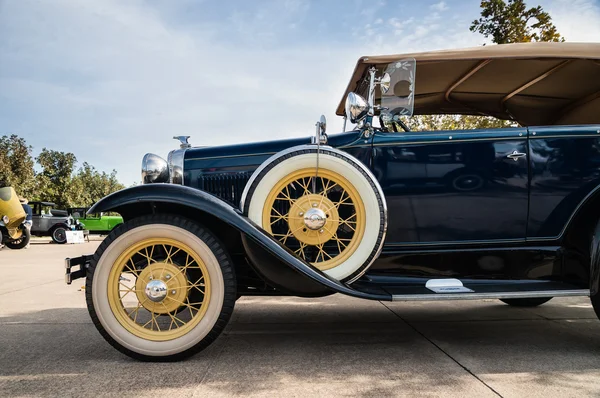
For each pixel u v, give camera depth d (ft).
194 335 6.96
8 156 88.12
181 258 7.79
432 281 8.09
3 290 14.61
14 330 9.27
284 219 8.18
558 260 8.52
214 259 7.02
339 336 8.85
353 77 9.57
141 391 5.92
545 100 11.96
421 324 9.92
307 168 7.79
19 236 37.88
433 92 11.55
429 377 6.46
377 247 7.59
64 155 120.26
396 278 8.21
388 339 8.61
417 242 8.43
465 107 12.80
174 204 7.50
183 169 9.07
